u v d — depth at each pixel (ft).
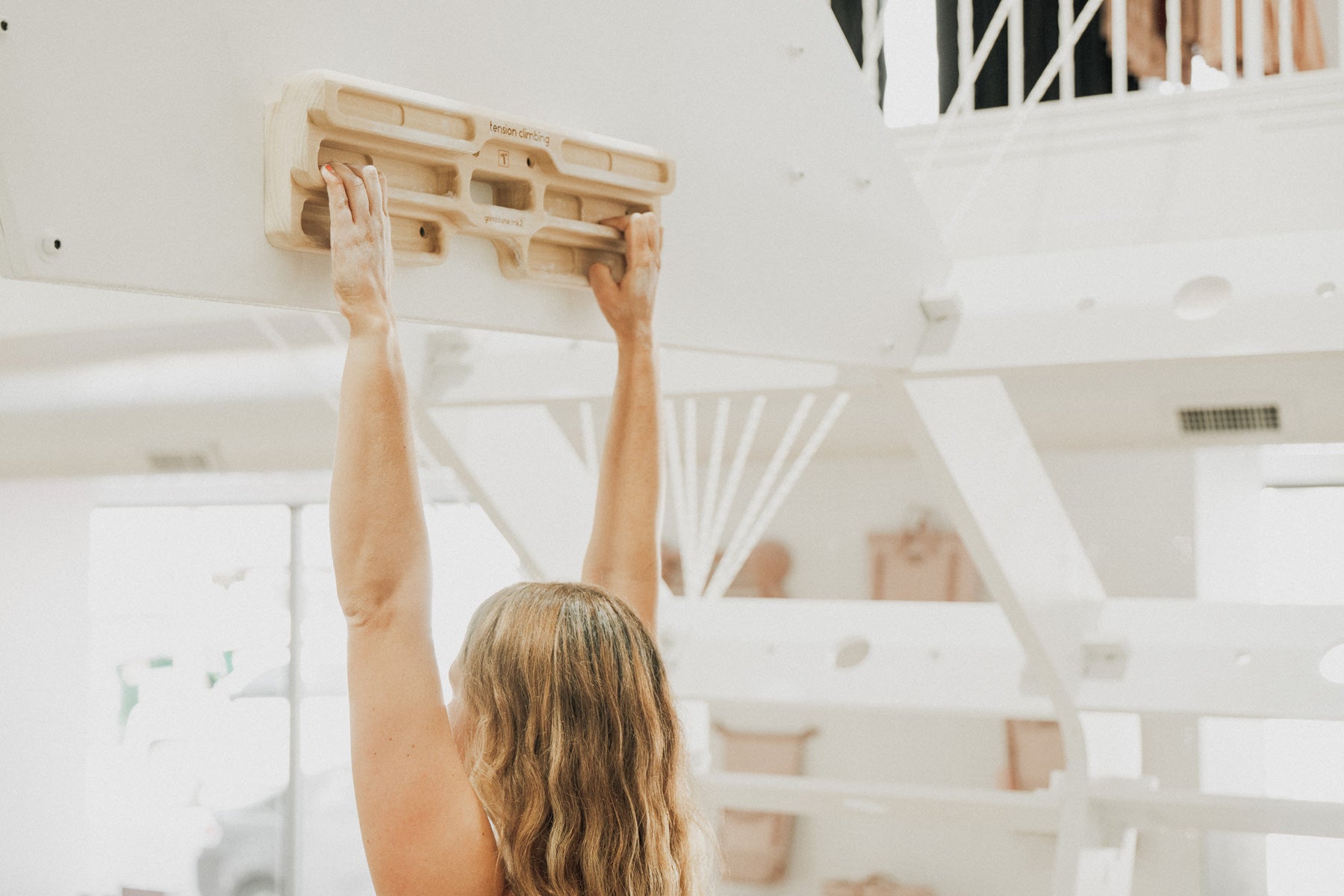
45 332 8.07
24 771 14.74
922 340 5.35
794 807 7.93
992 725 10.21
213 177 2.81
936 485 5.79
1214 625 6.72
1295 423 5.62
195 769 14.85
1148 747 9.91
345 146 2.99
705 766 8.57
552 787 2.98
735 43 4.40
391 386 2.80
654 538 3.86
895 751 10.53
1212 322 4.75
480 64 3.42
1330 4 12.30
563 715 3.03
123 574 15.21
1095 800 7.02
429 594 2.83
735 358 5.74
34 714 14.82
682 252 4.17
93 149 2.58
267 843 14.55
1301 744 10.86
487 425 6.80
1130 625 6.90
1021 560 6.27
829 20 4.87
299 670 14.51
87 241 2.57
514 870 2.92
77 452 8.72
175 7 2.72
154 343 7.74
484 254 3.53
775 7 4.59
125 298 7.65
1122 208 9.37
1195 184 9.14
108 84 2.60
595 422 9.57
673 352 5.90
